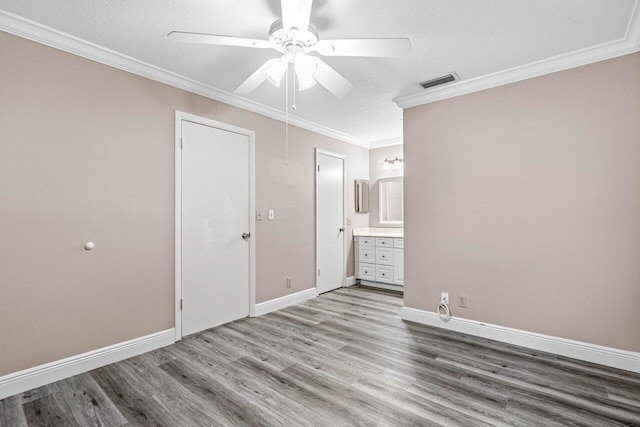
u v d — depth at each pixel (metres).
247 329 3.02
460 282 2.94
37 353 2.02
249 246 3.38
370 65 2.53
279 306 3.67
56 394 1.94
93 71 2.28
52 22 1.97
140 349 2.49
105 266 2.33
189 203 2.86
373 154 5.25
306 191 4.10
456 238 2.96
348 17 1.91
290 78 2.80
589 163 2.34
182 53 2.36
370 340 2.76
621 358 2.22
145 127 2.56
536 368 2.24
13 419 1.71
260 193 3.49
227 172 3.17
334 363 2.34
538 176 2.54
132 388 2.01
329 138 4.50
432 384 2.04
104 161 2.33
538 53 2.35
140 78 2.54
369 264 4.82
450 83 2.88
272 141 3.64
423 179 3.16
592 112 2.32
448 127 3.00
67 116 2.16
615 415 1.72
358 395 1.93
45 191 2.06
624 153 2.21
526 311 2.60
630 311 2.20
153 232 2.60
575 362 2.33
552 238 2.48
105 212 2.33
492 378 2.11
